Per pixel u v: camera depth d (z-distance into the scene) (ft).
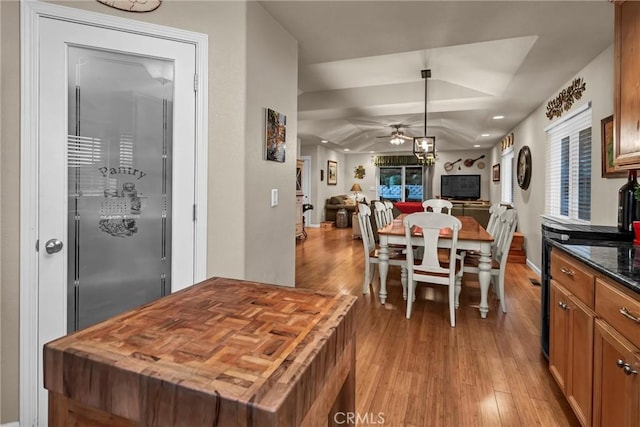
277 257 7.96
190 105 6.15
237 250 6.53
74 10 5.37
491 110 15.61
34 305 5.28
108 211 5.74
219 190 6.38
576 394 5.13
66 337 2.43
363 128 24.11
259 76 7.02
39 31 5.21
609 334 4.11
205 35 6.22
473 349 7.86
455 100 13.84
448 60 11.34
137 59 5.83
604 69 9.05
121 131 5.78
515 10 7.16
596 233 6.56
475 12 7.27
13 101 5.08
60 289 5.43
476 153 33.12
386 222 15.88
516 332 8.79
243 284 3.68
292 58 8.45
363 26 7.92
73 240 5.53
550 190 13.67
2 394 5.20
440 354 7.64
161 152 6.03
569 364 5.41
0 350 5.15
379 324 9.34
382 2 6.92
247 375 1.98
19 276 5.19
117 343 2.34
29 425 5.29
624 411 3.78
